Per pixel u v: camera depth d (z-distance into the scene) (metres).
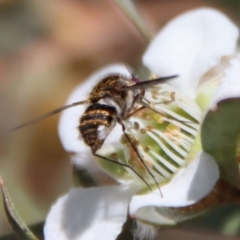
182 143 0.14
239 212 0.15
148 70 0.15
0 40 0.21
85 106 0.14
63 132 0.15
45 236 0.14
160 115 0.14
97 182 0.14
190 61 0.14
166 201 0.13
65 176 0.19
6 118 0.20
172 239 0.16
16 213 0.13
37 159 0.19
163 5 0.19
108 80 0.14
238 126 0.13
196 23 0.14
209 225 0.15
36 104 0.20
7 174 0.19
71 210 0.14
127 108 0.14
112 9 0.21
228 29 0.14
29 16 0.21
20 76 0.20
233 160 0.13
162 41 0.15
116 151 0.14
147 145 0.14
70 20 0.21
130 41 0.20
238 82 0.13
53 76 0.20
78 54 0.20
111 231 0.14
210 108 0.13
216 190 0.13
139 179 0.14
